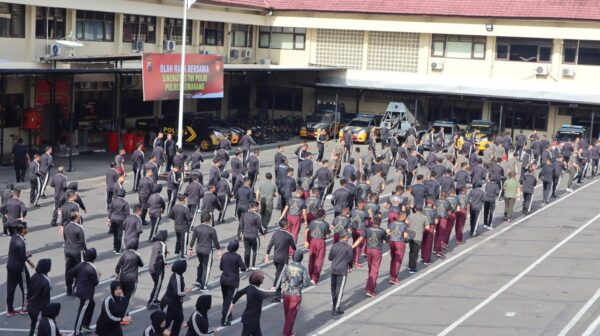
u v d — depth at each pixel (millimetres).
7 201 20828
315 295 18172
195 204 23094
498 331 16109
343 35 53188
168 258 20344
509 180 27812
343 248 16625
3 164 33969
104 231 23359
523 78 49875
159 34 44406
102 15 40125
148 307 16328
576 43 48656
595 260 22594
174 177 25844
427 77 51281
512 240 24953
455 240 24656
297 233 21109
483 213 29094
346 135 39125
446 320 16719
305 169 28969
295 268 14859
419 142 41594
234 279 15531
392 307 17516
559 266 21766
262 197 23203
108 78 42094
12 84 35875
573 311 17672
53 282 18016
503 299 18453
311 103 55250
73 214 16719
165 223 24719
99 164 35812
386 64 52531
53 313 12102
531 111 50875
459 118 52688
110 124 42719
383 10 51156
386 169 32562
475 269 21172
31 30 35250
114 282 13047
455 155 33812
